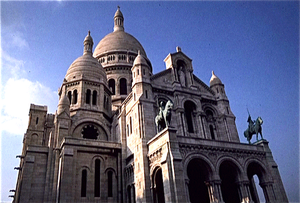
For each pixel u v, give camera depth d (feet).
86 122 161.68
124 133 147.33
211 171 109.91
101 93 176.45
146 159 119.14
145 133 126.52
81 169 128.26
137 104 135.23
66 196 116.47
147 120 131.03
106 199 128.06
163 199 114.83
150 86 144.15
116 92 214.28
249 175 133.49
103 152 138.00
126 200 130.00
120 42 242.99
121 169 137.80
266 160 126.21
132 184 126.82
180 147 108.37
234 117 164.25
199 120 150.00
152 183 112.98
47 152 140.15
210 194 107.55
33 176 131.95
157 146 113.80
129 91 216.13
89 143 135.44
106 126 167.73
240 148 122.21
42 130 182.91
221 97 168.45
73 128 154.81
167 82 155.74
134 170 126.31
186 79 164.66
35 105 189.26
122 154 140.36
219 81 175.83
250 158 122.72
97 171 133.69
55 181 129.59
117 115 168.96
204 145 113.60
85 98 170.60
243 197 112.06
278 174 123.65
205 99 164.04
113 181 134.82
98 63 195.31
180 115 143.84
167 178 100.01
